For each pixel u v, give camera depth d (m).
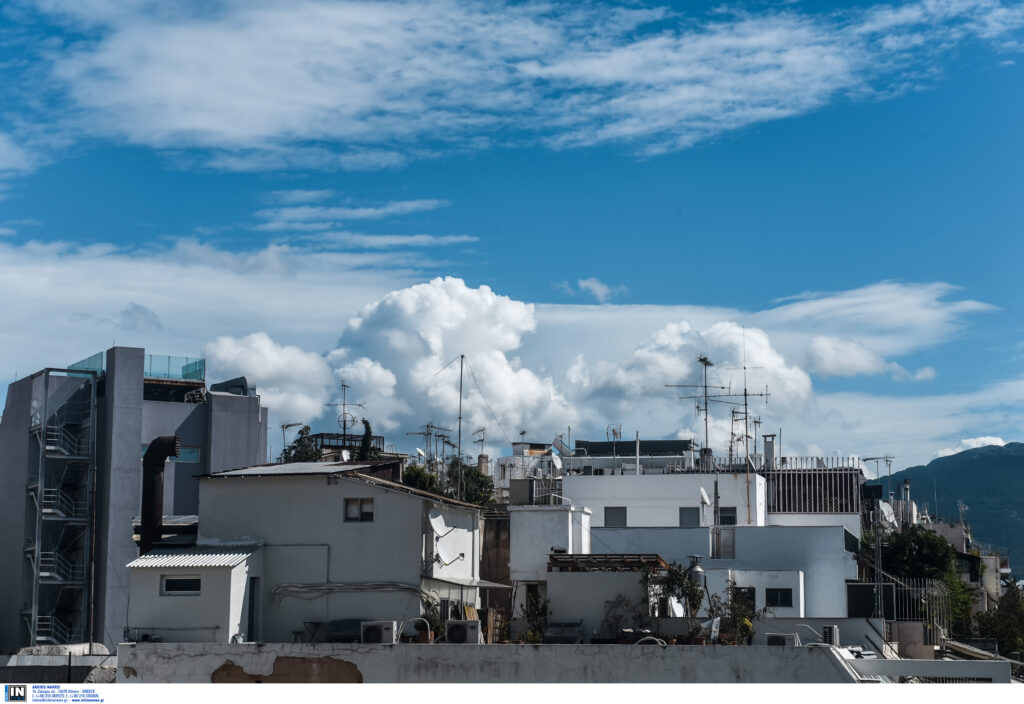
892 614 53.12
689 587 43.47
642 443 100.56
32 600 70.06
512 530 51.59
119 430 72.00
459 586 46.72
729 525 63.78
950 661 35.97
